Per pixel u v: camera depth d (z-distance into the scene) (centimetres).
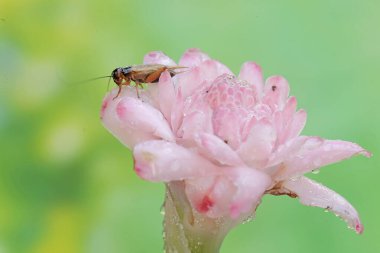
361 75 60
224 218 38
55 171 58
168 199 39
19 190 58
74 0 59
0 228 57
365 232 58
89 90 59
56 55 59
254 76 40
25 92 58
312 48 61
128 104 37
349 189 58
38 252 58
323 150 38
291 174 38
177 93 38
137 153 36
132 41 61
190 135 37
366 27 61
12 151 58
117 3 60
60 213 58
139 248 58
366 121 59
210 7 62
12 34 58
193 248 38
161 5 62
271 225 57
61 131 58
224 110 37
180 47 62
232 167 37
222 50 62
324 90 60
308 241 58
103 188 58
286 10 62
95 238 58
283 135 38
